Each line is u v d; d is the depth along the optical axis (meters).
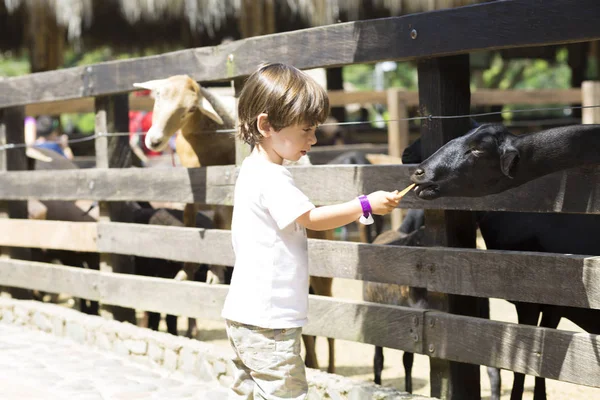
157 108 5.77
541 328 4.22
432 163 3.95
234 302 3.56
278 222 3.44
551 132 3.92
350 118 24.14
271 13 13.73
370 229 10.02
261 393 3.53
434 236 4.82
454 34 4.46
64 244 7.48
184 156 6.41
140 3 13.59
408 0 13.81
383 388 4.64
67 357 6.27
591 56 18.45
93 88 6.96
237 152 5.87
